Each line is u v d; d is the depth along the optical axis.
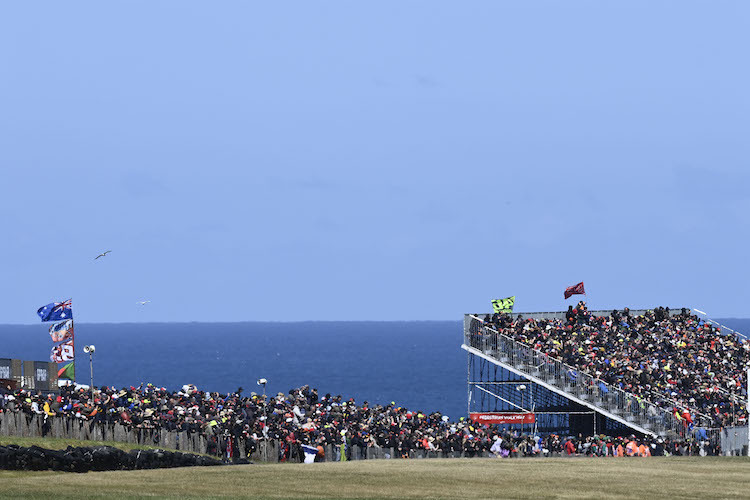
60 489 123.69
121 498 117.50
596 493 130.25
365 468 154.75
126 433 184.75
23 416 169.50
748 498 127.38
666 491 132.88
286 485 133.00
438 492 128.88
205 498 119.69
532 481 141.50
